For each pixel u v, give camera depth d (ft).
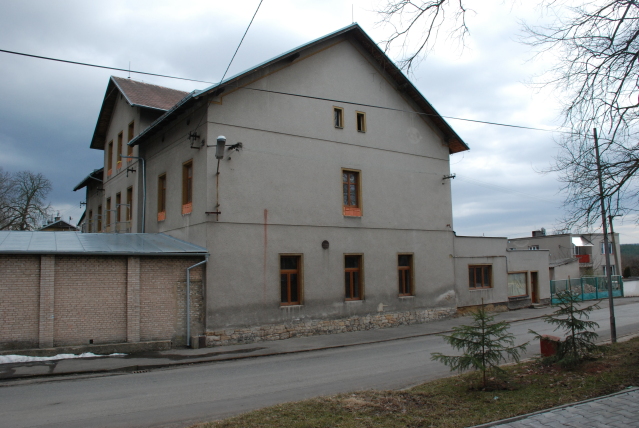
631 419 21.66
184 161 58.44
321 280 60.13
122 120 82.53
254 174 55.88
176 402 28.55
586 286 111.75
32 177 151.23
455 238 77.46
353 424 21.68
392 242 68.18
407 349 48.96
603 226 30.01
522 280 90.17
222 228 52.90
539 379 30.19
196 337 49.96
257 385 32.99
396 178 69.97
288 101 59.88
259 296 54.70
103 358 43.62
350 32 66.33
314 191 60.85
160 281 49.70
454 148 80.38
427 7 26.27
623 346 41.27
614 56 27.30
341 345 52.24
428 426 21.44
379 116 69.21
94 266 46.83
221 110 54.19
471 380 30.58
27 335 43.29
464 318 74.43
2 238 49.29
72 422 24.75
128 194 77.30
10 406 28.02
